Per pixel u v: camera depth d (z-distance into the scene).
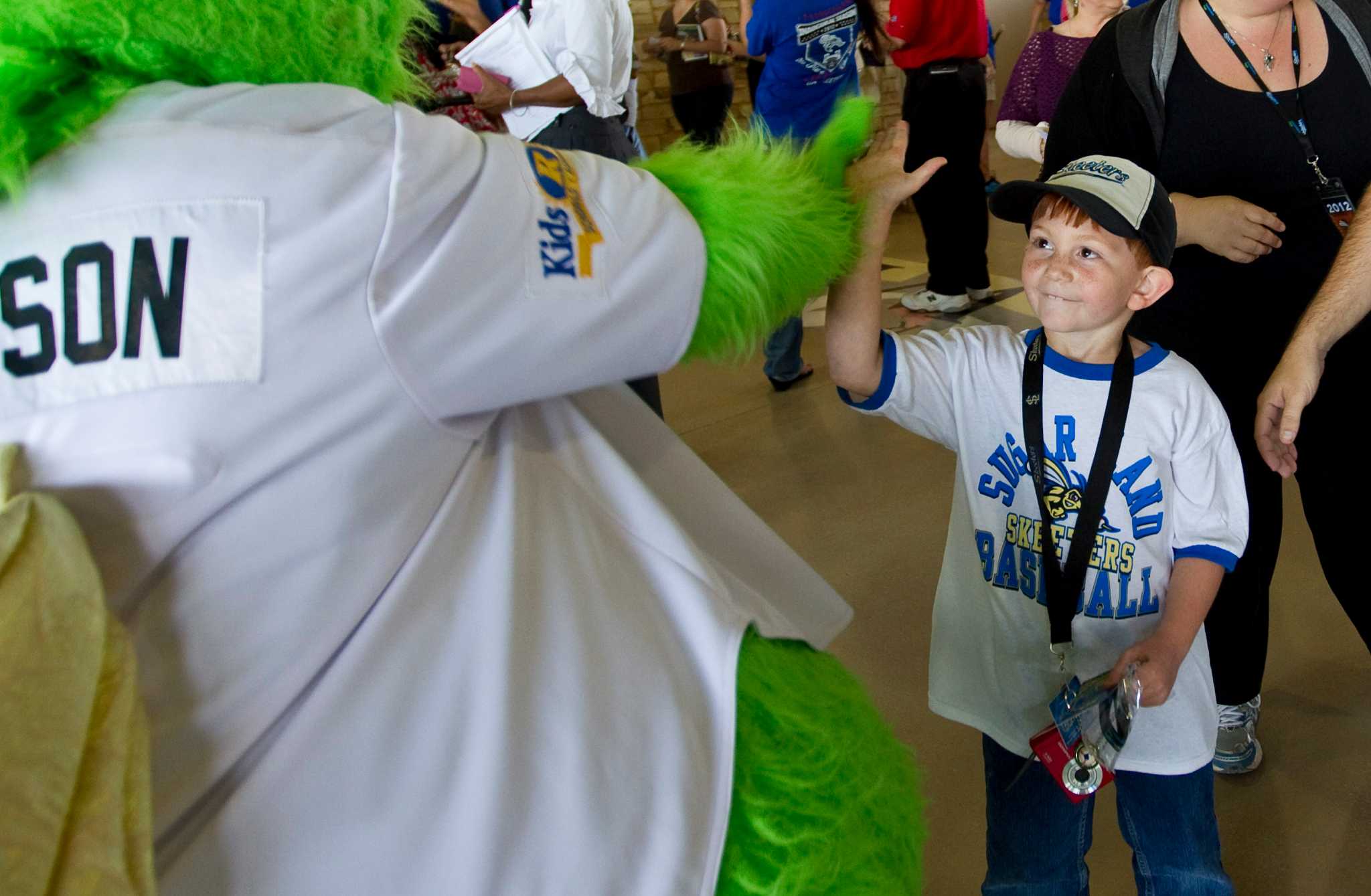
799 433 3.42
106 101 0.62
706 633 0.75
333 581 0.62
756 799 0.71
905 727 2.03
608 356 0.73
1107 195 1.14
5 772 0.48
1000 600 1.31
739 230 0.78
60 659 0.52
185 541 0.59
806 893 0.70
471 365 0.66
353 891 0.58
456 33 2.94
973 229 4.36
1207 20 1.52
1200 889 1.29
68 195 0.59
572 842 0.63
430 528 0.68
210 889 0.56
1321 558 1.65
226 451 0.58
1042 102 2.77
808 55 3.70
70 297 0.58
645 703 0.69
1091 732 1.15
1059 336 1.24
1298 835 1.71
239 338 0.58
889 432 3.34
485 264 0.66
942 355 1.28
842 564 2.62
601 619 0.71
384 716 0.62
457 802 0.61
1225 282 1.59
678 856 0.66
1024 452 1.26
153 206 0.58
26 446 0.58
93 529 0.57
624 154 2.79
